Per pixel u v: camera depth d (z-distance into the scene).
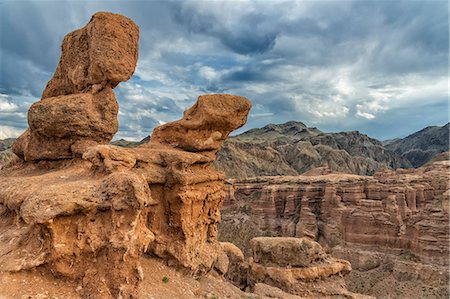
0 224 13.04
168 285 15.38
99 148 14.02
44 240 10.90
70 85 19.84
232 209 120.75
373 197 86.19
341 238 84.12
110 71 17.97
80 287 10.70
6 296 9.62
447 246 63.09
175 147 21.23
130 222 11.25
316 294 31.56
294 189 107.25
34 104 17.72
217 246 20.75
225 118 21.09
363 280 69.81
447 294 56.62
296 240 35.75
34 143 18.38
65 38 20.86
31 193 11.30
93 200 11.23
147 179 16.36
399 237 73.19
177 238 17.31
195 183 18.19
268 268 34.06
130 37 18.92
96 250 10.96
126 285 10.84
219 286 19.56
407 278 64.06
